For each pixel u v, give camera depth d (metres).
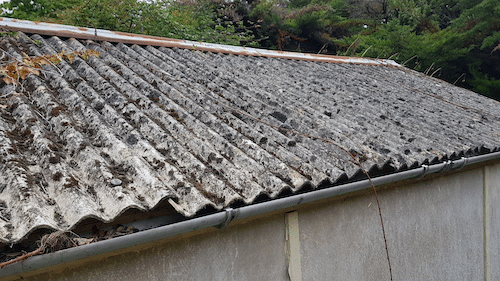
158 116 3.11
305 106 4.34
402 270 4.26
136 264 2.21
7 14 8.16
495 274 6.09
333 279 3.44
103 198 1.91
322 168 2.94
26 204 1.67
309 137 3.47
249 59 5.96
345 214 3.54
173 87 3.88
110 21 8.33
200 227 2.09
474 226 5.44
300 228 3.12
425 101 6.17
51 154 2.09
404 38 16.39
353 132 3.83
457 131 4.85
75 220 1.68
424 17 18.84
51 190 1.88
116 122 2.78
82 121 2.69
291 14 18.52
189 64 4.84
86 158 2.17
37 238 1.73
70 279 1.97
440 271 4.86
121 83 3.56
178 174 2.28
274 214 2.93
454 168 4.12
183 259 2.41
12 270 1.55
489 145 4.56
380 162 3.23
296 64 6.51
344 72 6.85
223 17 15.81
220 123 3.23
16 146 2.14
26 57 3.36
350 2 20.81
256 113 3.73
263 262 2.88
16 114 2.54
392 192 4.05
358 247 3.70
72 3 8.62
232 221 2.47
